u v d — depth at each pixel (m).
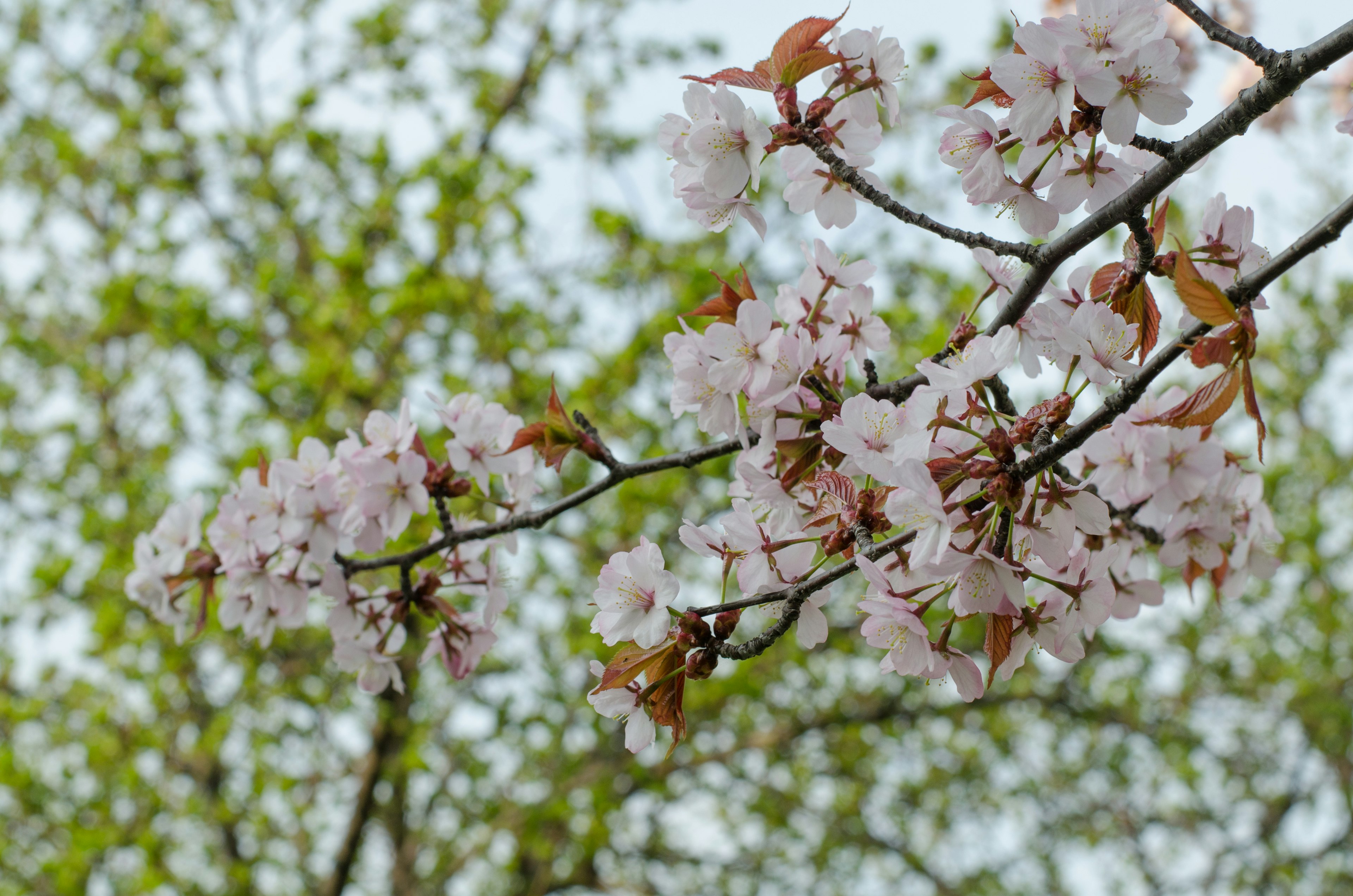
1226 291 1.75
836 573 1.78
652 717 1.84
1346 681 10.52
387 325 7.98
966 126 1.96
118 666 8.67
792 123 2.00
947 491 1.66
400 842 9.59
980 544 1.61
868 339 2.37
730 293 2.24
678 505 8.66
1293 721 11.05
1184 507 2.21
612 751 9.84
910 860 10.91
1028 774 11.20
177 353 9.21
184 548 3.06
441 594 3.58
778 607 2.04
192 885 9.19
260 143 10.41
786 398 2.12
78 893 8.38
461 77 10.85
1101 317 1.82
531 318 8.77
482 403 2.88
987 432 1.77
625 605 1.87
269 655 8.88
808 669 9.91
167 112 10.55
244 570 2.88
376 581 4.56
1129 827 11.33
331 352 7.99
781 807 10.34
